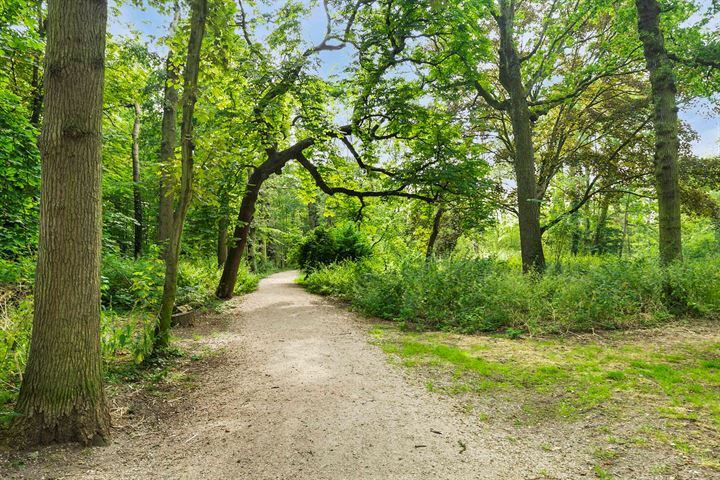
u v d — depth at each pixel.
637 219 23.11
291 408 3.99
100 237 3.52
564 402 3.90
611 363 4.91
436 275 8.85
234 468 2.94
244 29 12.02
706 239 20.61
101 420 3.38
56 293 3.24
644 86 14.46
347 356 5.86
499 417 3.70
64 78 3.28
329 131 12.50
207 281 12.75
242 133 11.62
